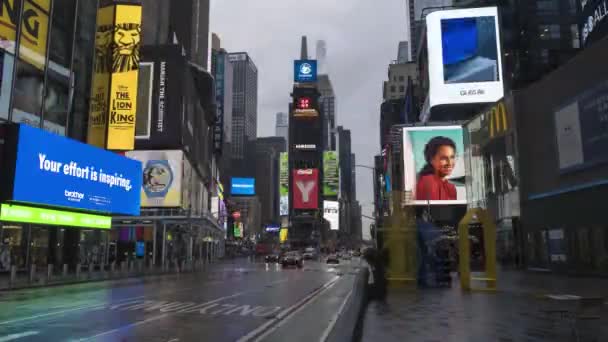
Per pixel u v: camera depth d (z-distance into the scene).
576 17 82.75
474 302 17.30
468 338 10.36
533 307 15.73
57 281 29.77
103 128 60.16
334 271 52.75
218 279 36.94
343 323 10.05
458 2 96.31
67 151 39.88
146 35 92.00
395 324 12.32
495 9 81.75
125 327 12.79
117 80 61.00
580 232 30.19
